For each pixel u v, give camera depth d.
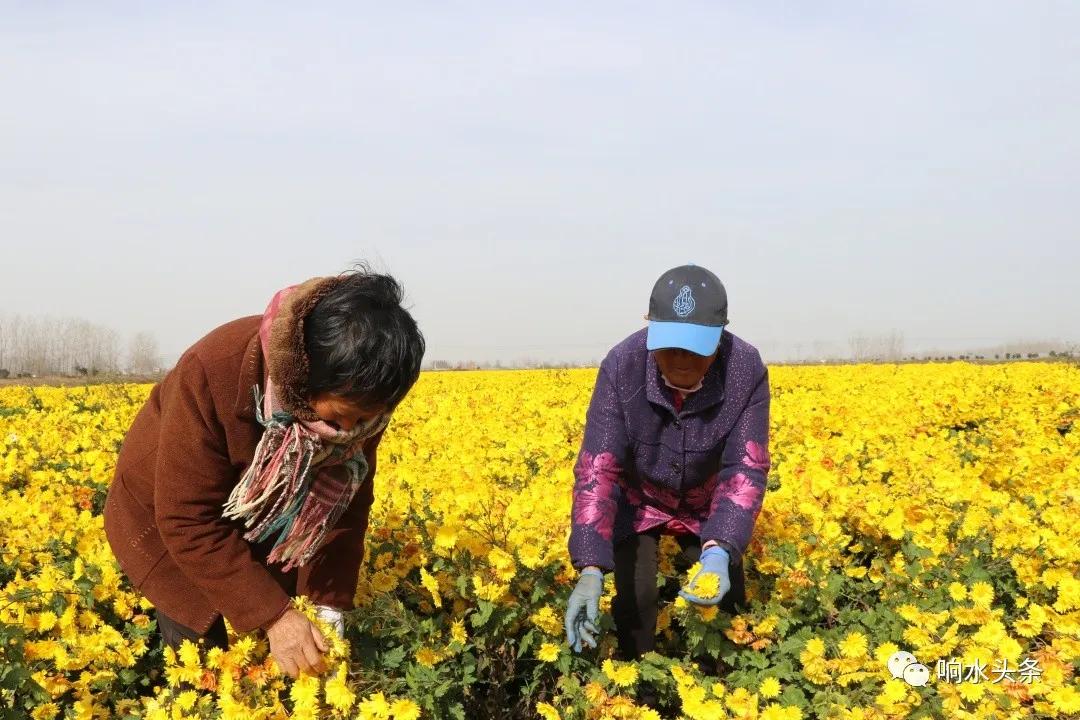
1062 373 16.28
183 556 2.65
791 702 3.36
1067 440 8.02
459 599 3.59
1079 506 4.93
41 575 3.93
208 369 2.54
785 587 3.90
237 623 2.68
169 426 2.59
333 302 2.32
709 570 3.24
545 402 12.15
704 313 3.11
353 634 3.35
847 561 4.30
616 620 3.68
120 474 2.93
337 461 2.66
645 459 3.52
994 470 6.10
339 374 2.30
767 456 3.45
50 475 6.39
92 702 3.44
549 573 3.72
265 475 2.53
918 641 3.45
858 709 3.17
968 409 10.05
